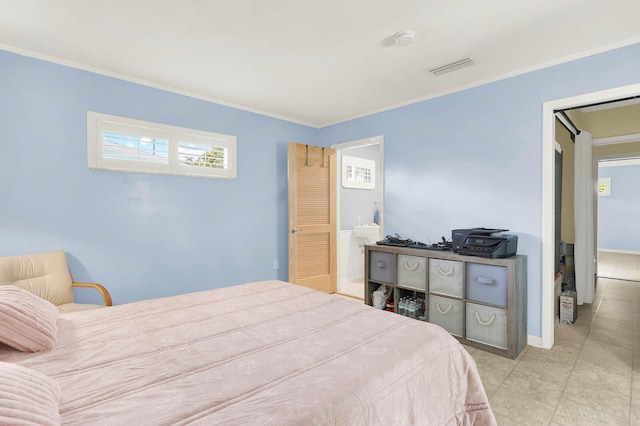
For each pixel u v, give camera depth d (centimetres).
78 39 235
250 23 213
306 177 430
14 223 250
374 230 515
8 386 74
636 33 224
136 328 146
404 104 373
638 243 803
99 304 288
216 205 369
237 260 388
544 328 273
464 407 140
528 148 280
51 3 191
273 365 111
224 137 373
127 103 303
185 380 101
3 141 245
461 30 221
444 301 294
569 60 258
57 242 268
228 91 340
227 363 113
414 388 116
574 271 394
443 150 339
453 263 288
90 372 107
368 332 140
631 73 232
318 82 314
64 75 269
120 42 239
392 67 281
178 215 338
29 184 255
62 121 269
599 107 398
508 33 224
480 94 310
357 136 429
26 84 253
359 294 451
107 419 81
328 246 454
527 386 214
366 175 572
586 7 193
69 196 273
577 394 204
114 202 297
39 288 240
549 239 271
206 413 84
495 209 301
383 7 195
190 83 318
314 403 89
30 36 230
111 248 296
